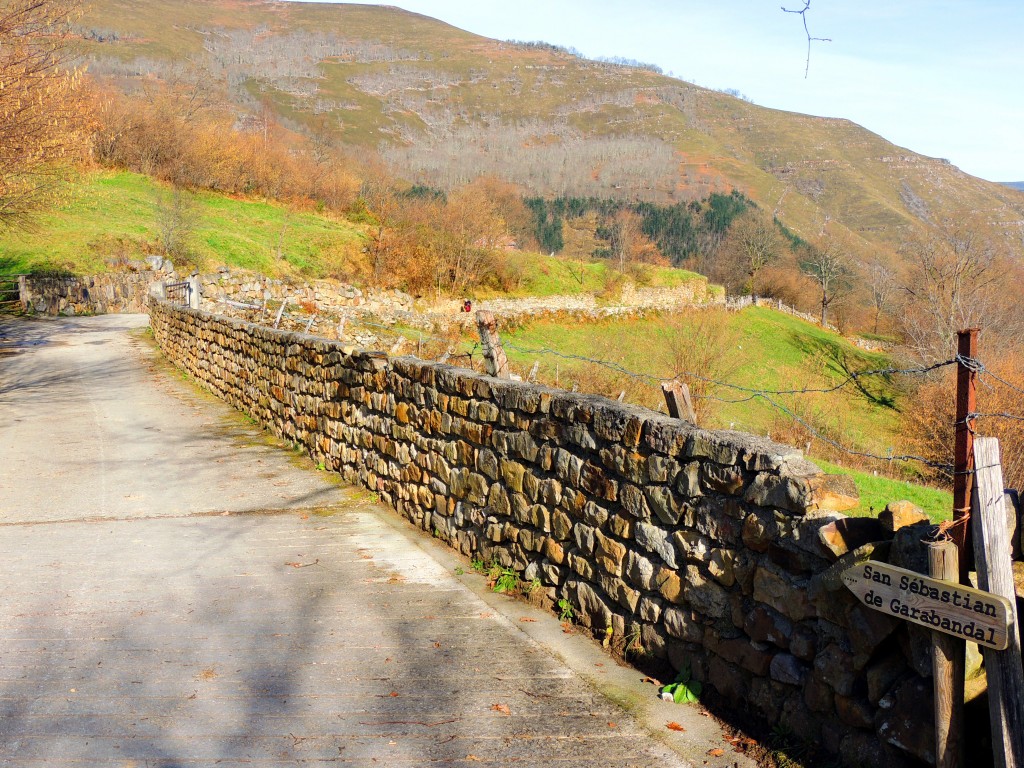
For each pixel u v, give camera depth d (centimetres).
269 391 1120
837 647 324
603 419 464
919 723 293
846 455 2186
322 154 6444
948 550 277
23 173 1903
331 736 365
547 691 406
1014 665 266
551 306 4909
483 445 596
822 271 7494
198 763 343
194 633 479
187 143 5041
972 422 290
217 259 3725
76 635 475
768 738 350
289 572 588
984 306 3350
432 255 4691
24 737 361
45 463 955
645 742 357
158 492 820
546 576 523
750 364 3803
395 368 741
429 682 417
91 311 3055
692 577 400
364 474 815
